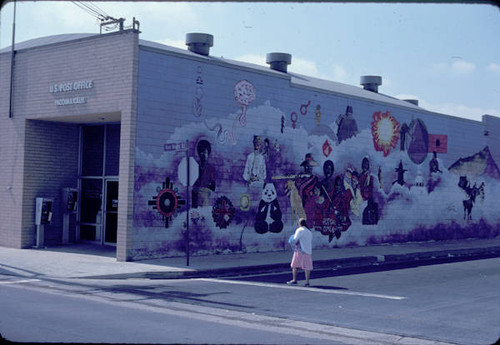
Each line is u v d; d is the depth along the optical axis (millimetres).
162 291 12211
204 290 12531
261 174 20281
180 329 8328
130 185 16641
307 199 21875
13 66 19844
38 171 19844
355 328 9023
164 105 17484
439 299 11789
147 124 17062
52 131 20234
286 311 10258
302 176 21703
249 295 11945
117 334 7703
